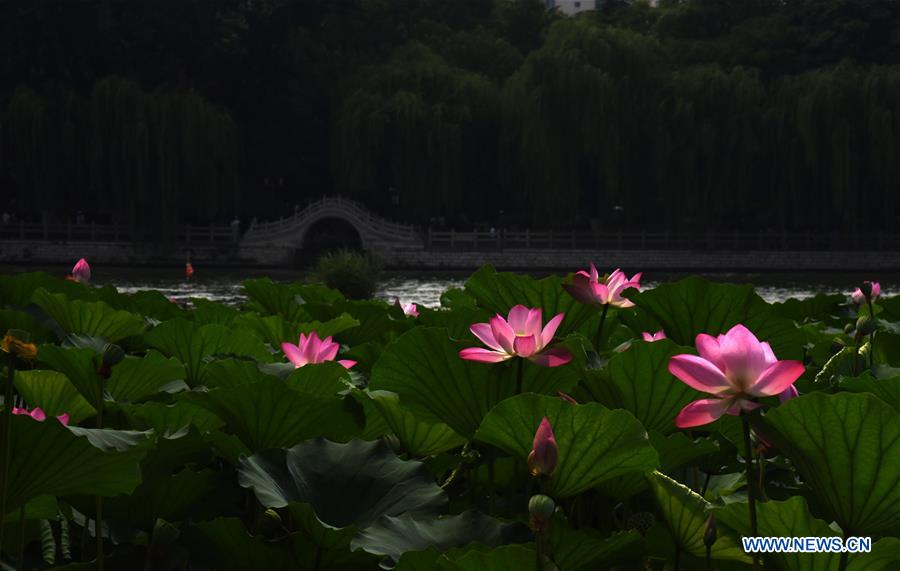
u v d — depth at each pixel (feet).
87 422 8.14
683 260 155.33
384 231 155.94
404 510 6.30
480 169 158.71
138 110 133.18
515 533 5.87
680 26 208.13
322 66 171.94
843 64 144.25
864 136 137.69
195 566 6.65
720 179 140.67
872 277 147.95
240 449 7.09
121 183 134.82
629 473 6.50
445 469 7.86
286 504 5.81
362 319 13.94
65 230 152.15
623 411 5.82
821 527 5.16
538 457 5.30
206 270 150.00
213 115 137.39
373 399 7.59
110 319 10.92
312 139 169.58
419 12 204.95
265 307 16.52
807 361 11.47
